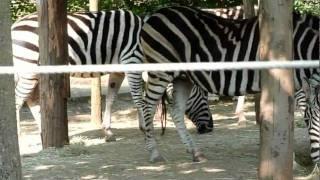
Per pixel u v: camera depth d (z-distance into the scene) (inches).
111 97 431.8
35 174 318.7
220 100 649.6
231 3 664.4
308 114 319.0
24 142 428.1
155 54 341.1
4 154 197.3
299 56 326.6
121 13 429.7
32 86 410.6
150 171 322.3
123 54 425.7
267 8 206.2
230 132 456.4
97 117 505.7
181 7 343.3
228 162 342.3
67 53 388.5
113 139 426.9
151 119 349.4
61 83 386.6
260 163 216.8
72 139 427.2
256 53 323.9
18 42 408.8
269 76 208.5
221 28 333.4
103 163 345.1
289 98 209.5
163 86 344.2
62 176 313.4
